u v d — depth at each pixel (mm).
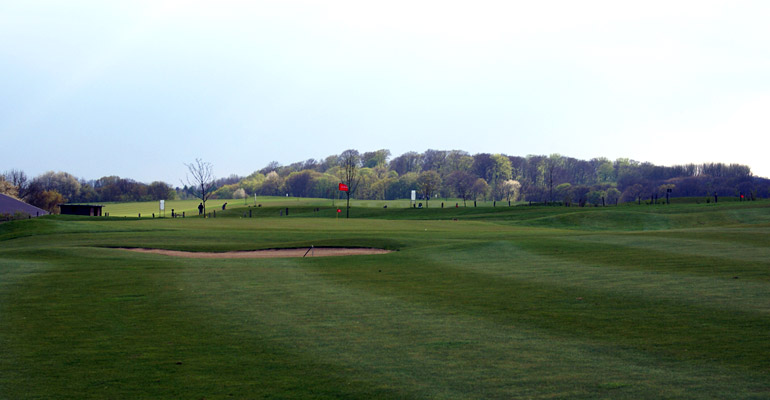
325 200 185500
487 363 11609
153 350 12734
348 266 27172
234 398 9805
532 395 9750
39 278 23562
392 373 11047
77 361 11938
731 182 161750
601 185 183125
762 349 12125
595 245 30750
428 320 15477
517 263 26250
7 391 10156
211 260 30609
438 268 25656
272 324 15148
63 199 160875
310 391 10117
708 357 11688
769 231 35156
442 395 9820
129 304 17969
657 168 198125
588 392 9852
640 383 10258
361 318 15805
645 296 17875
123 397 9875
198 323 15320
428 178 178125
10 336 14000
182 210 143250
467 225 62844
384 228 56344
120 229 52438
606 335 13602
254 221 67625
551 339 13375
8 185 139875
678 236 33500
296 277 23750
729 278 20375
